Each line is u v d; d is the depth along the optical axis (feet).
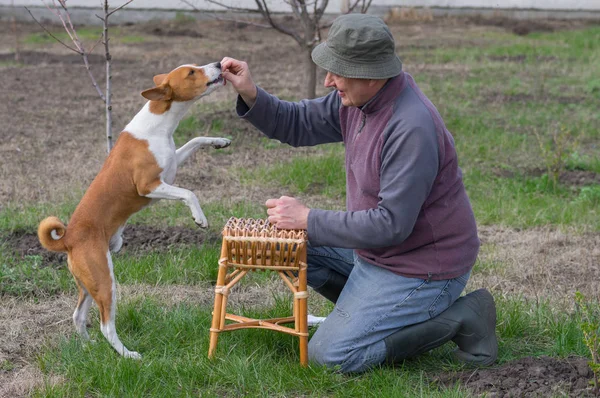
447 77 45.75
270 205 12.95
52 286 17.24
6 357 13.96
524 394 12.03
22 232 20.71
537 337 14.66
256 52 54.44
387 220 12.22
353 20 12.21
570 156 29.40
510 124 35.12
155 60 50.39
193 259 18.44
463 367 13.28
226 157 28.78
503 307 15.75
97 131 32.27
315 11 31.04
